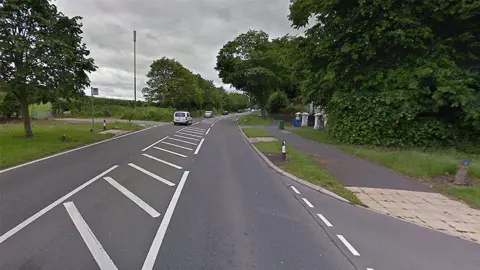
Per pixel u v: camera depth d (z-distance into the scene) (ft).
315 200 19.35
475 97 35.19
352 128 44.32
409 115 37.88
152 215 15.55
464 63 40.86
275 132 69.72
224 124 106.52
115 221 14.57
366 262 11.54
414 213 17.39
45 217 14.79
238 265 10.87
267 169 28.40
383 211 17.62
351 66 45.57
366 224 15.51
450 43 38.88
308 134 62.75
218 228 14.19
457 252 12.69
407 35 37.73
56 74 39.91
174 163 30.27
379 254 12.24
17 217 14.70
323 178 24.04
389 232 14.56
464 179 23.73
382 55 43.86
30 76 37.88
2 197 17.76
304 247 12.58
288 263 11.16
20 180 21.71
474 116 34.30
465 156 33.60
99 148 39.17
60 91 41.86
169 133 64.80
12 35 36.81
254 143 47.60
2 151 31.89
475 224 15.96
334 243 13.10
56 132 53.98
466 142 38.75
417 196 20.59
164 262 10.89
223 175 25.45
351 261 11.54
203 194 19.66
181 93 148.56
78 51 44.83
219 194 19.80
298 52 60.08
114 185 21.09
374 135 41.86
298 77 67.46
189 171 26.63
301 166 28.14
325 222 15.57
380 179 24.80
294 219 15.79
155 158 32.78
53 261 10.68
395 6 39.04
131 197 18.47
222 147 44.19
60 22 42.50
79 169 26.00
